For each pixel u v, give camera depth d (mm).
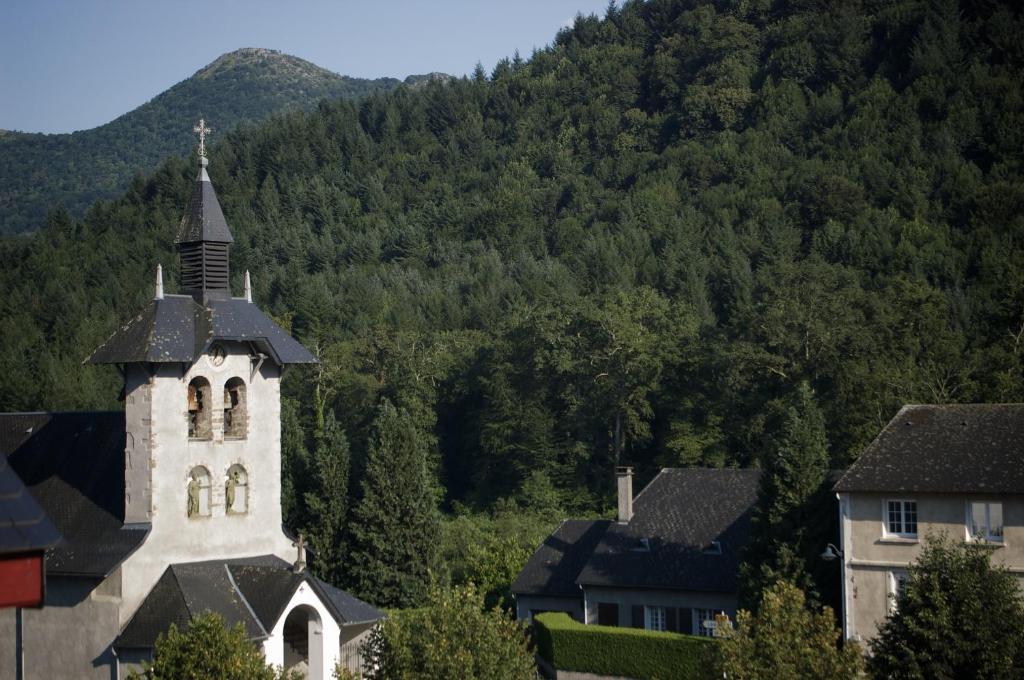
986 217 147625
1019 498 54812
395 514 80000
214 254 59969
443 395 130000
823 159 195375
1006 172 163750
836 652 40406
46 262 190625
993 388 86188
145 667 45312
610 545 74312
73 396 121375
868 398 84688
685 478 77500
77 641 55562
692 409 109688
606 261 168125
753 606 59531
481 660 44031
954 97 189250
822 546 59312
